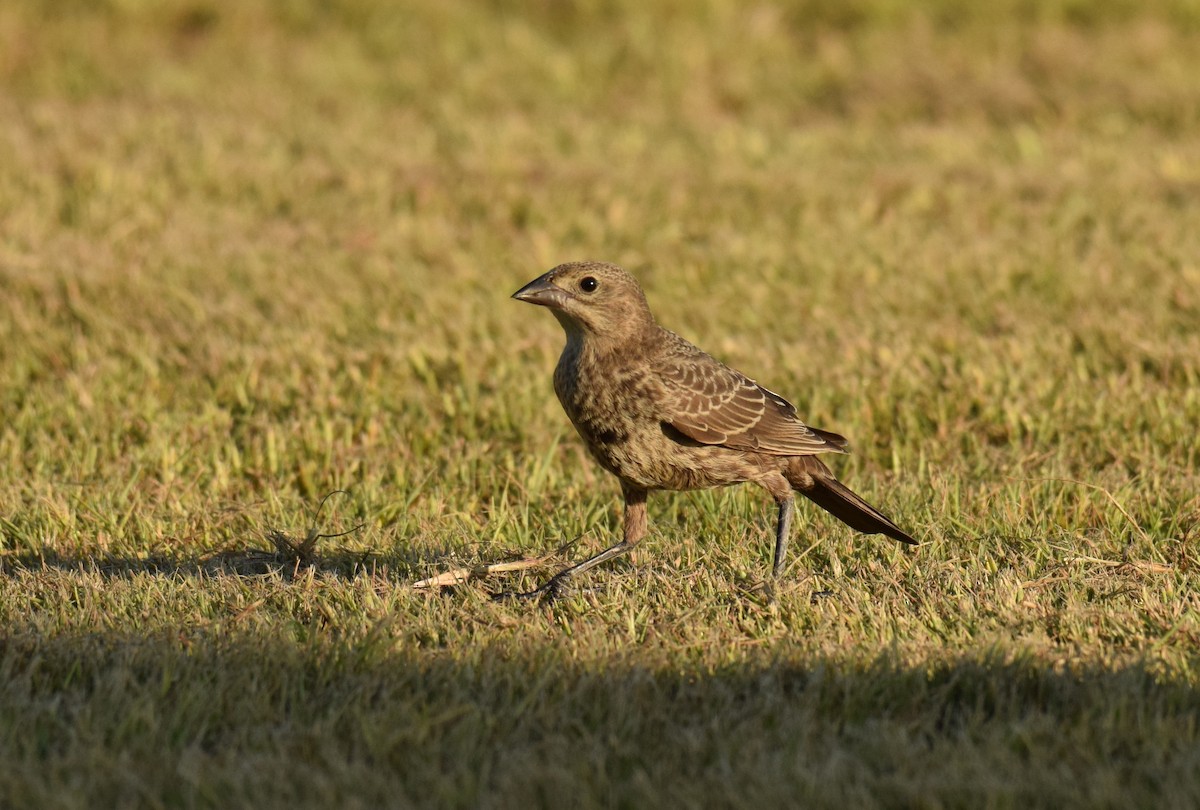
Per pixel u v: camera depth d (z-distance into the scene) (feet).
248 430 53.78
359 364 59.82
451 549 42.83
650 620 37.14
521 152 92.43
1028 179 85.61
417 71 111.14
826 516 45.44
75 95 104.37
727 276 70.85
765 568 41.22
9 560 43.14
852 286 69.21
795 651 34.50
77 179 82.53
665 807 27.63
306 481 49.75
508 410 54.80
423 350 60.18
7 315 64.08
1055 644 35.27
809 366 58.08
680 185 84.94
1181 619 35.88
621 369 39.86
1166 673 32.83
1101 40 114.21
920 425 53.72
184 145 90.68
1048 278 68.59
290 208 81.51
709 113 105.29
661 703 31.89
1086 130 98.22
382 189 83.30
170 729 30.32
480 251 74.49
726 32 118.11
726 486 45.29
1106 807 27.32
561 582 40.11
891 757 29.40
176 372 59.52
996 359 58.23
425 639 36.14
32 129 93.66
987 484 47.52
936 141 94.99
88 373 58.44
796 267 71.46
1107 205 80.07
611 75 112.16
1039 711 31.40
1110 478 47.42
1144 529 43.93
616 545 41.70
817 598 38.83
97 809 27.58
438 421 54.80
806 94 108.78
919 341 60.95
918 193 82.79
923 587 39.04
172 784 28.53
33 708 31.14
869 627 36.47
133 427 54.13
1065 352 59.06
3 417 55.26
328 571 41.45
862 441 52.65
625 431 40.01
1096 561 40.57
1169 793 27.32
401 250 74.28
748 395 40.86
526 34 117.70
